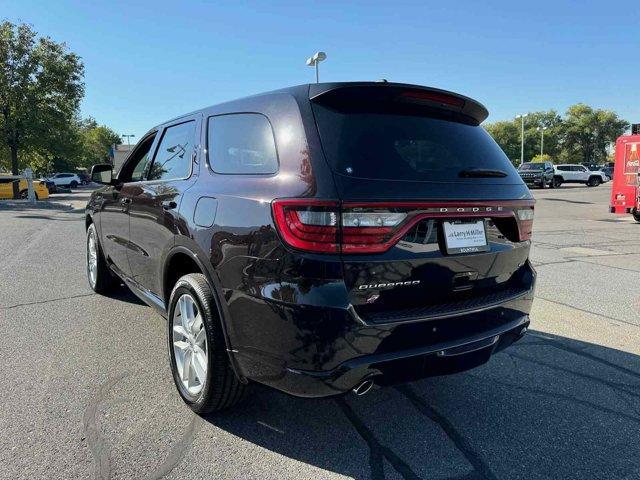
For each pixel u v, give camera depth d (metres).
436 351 2.42
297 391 2.32
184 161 3.46
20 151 33.19
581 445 2.72
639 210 14.52
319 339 2.20
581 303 5.57
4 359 3.74
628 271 7.33
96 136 89.31
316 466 2.50
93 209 5.42
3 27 28.14
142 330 4.43
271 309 2.32
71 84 30.14
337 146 2.41
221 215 2.67
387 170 2.44
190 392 2.99
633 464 2.55
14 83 28.61
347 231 2.23
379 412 3.07
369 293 2.30
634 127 15.17
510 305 2.84
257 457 2.57
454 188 2.59
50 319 4.71
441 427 2.90
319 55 16.95
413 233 2.41
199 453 2.59
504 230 2.90
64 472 2.39
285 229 2.28
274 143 2.58
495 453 2.64
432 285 2.51
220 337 2.72
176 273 3.42
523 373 3.67
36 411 2.97
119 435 2.73
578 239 10.91
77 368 3.60
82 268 7.07
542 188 36.56
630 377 3.61
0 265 7.30
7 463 2.45
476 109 3.10
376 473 2.45
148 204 3.71
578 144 98.31
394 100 2.74
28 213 17.56
